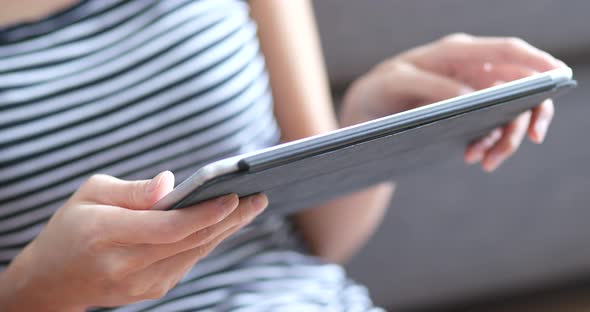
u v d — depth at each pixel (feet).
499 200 4.86
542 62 2.63
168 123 2.73
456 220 4.83
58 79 2.67
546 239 5.03
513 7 4.80
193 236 1.82
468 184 4.78
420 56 2.97
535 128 2.62
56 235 1.98
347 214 3.30
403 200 4.72
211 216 1.72
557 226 5.01
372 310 2.91
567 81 2.04
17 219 2.66
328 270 2.93
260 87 2.97
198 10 2.83
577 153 4.91
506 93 1.93
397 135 1.82
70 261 1.94
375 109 3.06
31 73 2.65
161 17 2.79
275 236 2.91
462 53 2.83
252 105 2.91
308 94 3.20
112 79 2.71
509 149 2.68
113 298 2.04
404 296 4.92
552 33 4.91
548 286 5.24
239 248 2.79
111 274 1.90
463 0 4.71
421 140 2.07
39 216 2.66
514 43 2.69
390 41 4.68
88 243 1.88
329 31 4.62
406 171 2.71
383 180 2.73
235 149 2.83
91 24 2.75
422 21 4.69
